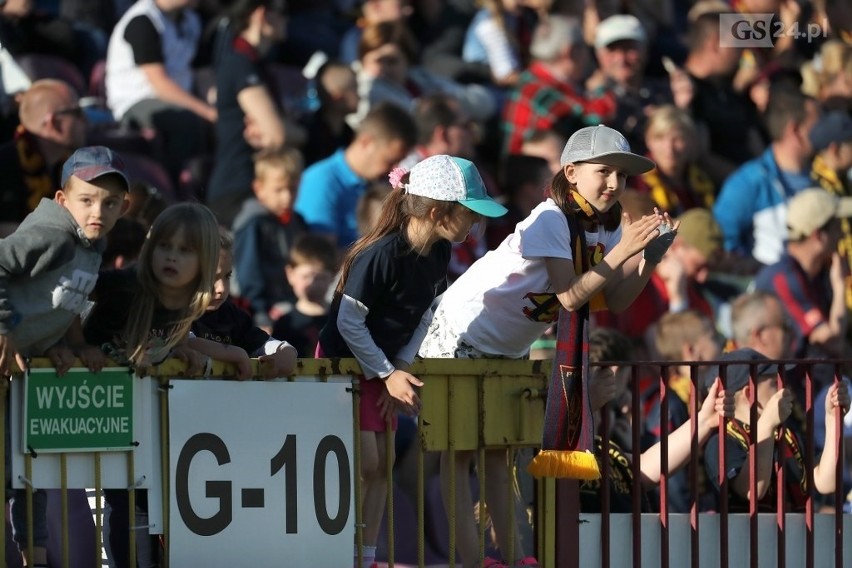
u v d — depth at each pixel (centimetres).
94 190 1539
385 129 3197
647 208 2784
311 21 3853
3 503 1606
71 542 1933
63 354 1600
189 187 3262
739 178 3706
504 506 1966
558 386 1834
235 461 1727
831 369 3081
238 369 1723
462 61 3919
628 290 1852
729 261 3441
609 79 3819
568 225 1822
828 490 2131
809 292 3359
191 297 1625
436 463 2508
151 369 1670
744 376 2162
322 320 2845
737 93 4006
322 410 1781
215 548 1712
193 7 3512
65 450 1620
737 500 2120
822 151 3762
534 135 3591
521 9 4041
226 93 3281
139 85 3388
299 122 3497
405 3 3944
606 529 1945
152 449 1681
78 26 3544
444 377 1861
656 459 2075
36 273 1518
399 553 2405
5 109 3191
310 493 1770
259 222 3012
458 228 1759
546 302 1872
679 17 4419
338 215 3197
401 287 1767
